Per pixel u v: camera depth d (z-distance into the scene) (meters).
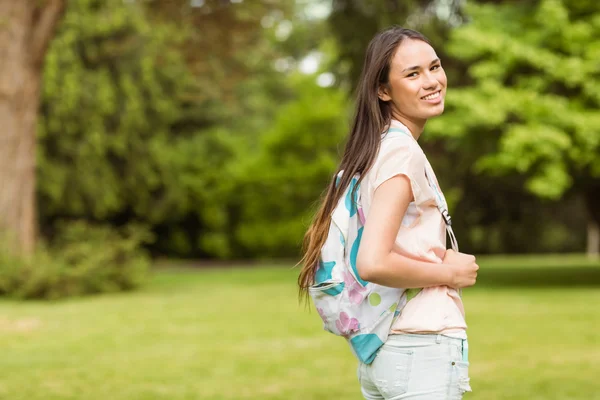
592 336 8.18
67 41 23.53
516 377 6.04
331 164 27.20
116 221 28.17
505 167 13.93
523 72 14.87
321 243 2.32
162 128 26.64
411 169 2.18
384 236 2.13
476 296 13.06
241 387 5.82
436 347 2.20
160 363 6.89
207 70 18.86
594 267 21.09
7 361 7.01
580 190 16.44
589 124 13.62
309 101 27.45
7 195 14.75
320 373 6.37
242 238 28.62
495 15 15.23
